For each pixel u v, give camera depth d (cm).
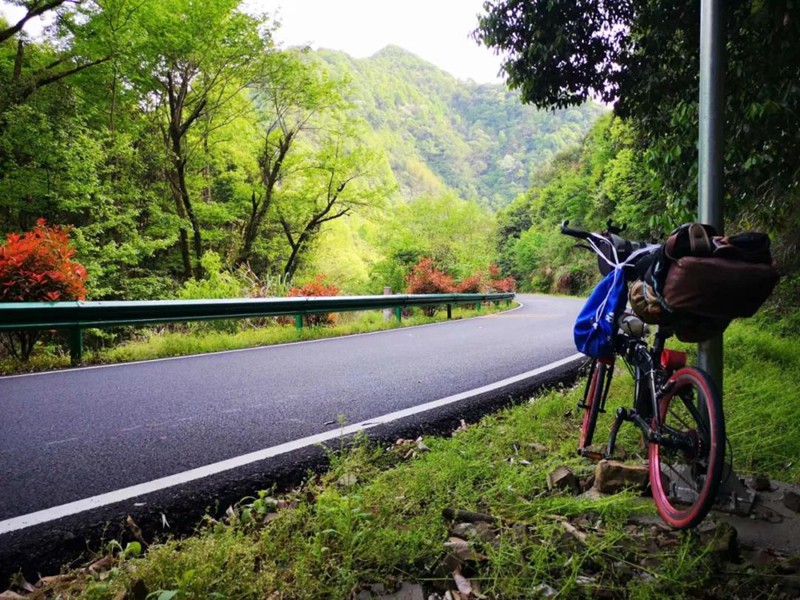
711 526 251
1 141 1454
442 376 629
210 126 2298
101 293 1594
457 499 283
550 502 273
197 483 312
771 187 620
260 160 2575
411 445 381
